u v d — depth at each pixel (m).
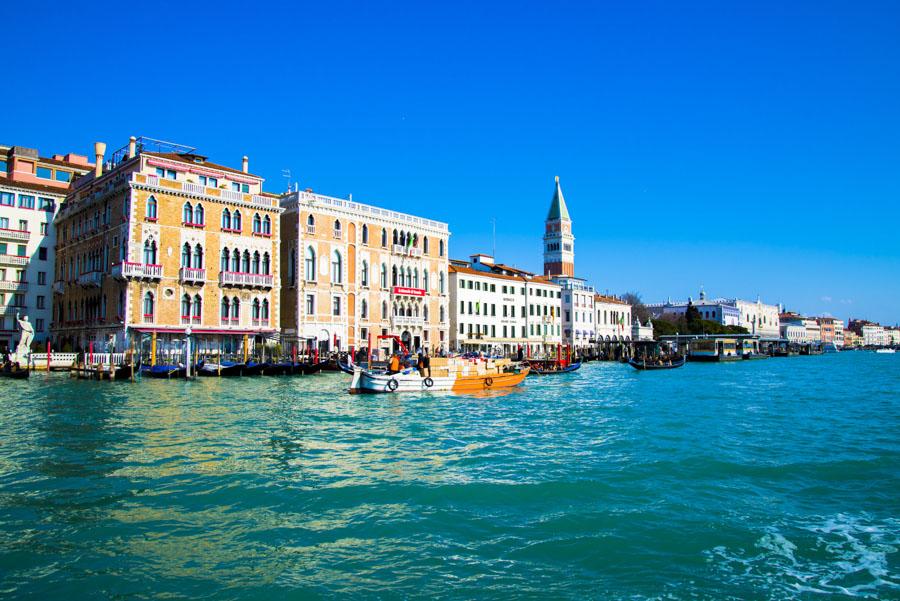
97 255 49.19
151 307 45.19
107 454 15.63
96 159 55.44
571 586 8.24
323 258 55.22
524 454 16.31
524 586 8.24
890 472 14.41
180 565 8.82
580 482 13.27
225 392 31.20
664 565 8.93
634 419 23.39
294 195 54.47
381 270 60.25
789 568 8.86
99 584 8.20
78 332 50.88
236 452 16.11
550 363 53.75
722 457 16.00
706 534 10.14
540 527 10.44
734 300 153.88
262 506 11.47
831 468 14.79
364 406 26.38
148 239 45.25
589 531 10.25
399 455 16.05
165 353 44.97
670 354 86.81
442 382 32.75
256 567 8.77
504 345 75.50
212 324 47.94
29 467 14.20
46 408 24.09
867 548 9.59
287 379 40.38
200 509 11.27
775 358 109.94
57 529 10.17
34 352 48.56
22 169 58.00
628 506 11.60
